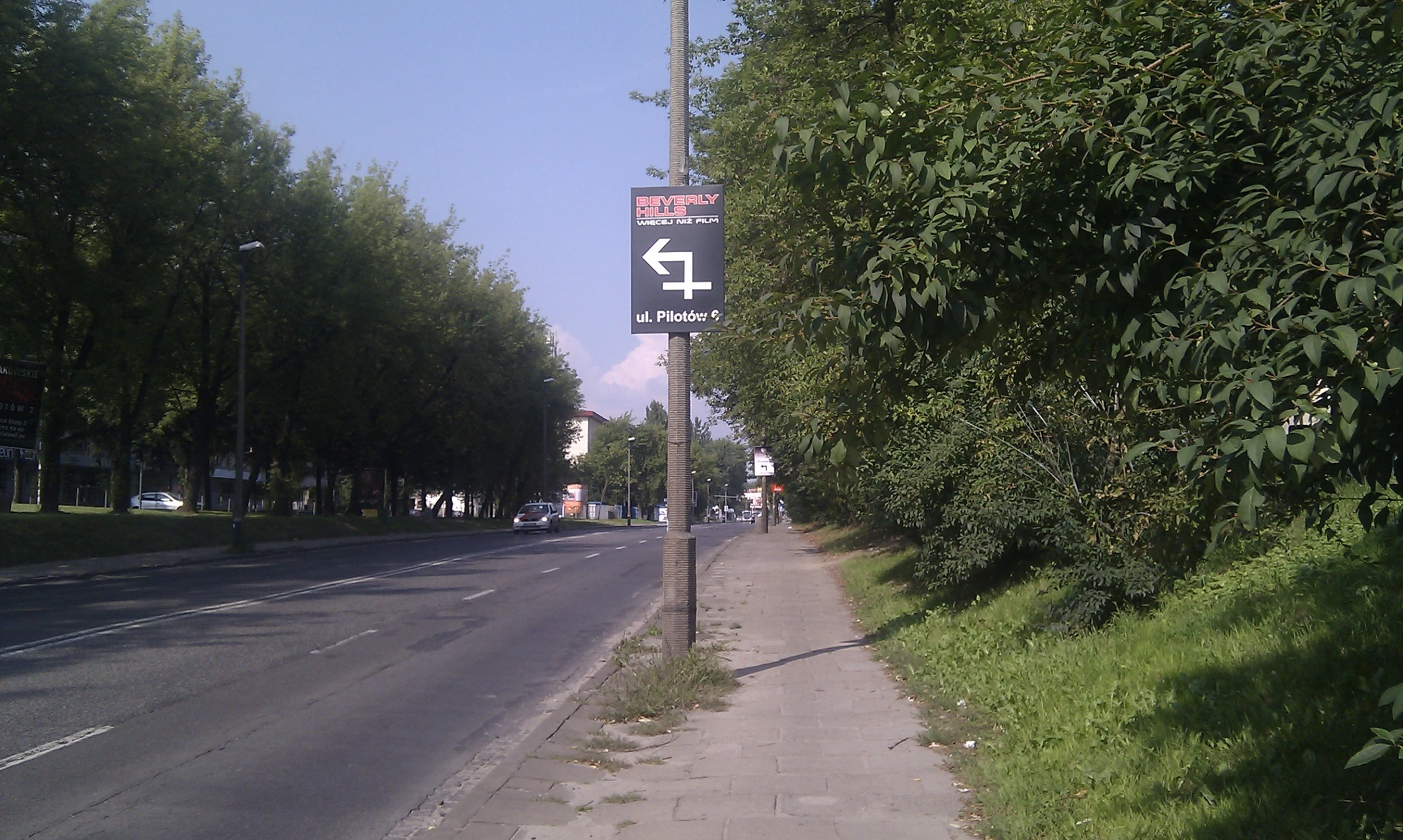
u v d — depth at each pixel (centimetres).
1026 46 534
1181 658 796
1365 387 306
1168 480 612
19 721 879
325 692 1030
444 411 6225
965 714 830
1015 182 468
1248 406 320
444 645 1352
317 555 3403
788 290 691
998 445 1059
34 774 722
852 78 494
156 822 625
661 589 2125
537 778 703
